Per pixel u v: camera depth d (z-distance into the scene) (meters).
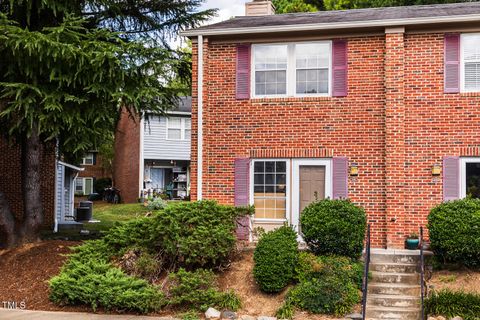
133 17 20.47
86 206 29.03
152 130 38.34
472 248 13.52
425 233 16.45
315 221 14.58
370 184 16.92
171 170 40.94
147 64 16.84
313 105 17.45
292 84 17.73
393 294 13.63
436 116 16.62
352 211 14.62
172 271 14.91
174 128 38.78
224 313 13.15
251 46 18.06
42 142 19.98
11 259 17.00
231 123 18.02
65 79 16.14
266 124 17.77
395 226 16.50
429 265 14.59
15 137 19.62
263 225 17.67
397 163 16.59
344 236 14.45
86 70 16.34
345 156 17.17
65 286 13.89
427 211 16.52
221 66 18.19
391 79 16.73
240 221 17.31
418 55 16.83
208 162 18.09
